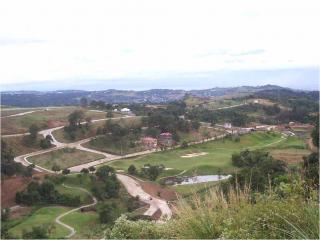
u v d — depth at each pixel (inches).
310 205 153.9
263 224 165.3
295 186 166.2
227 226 176.1
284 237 154.8
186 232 186.5
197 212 192.1
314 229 144.7
